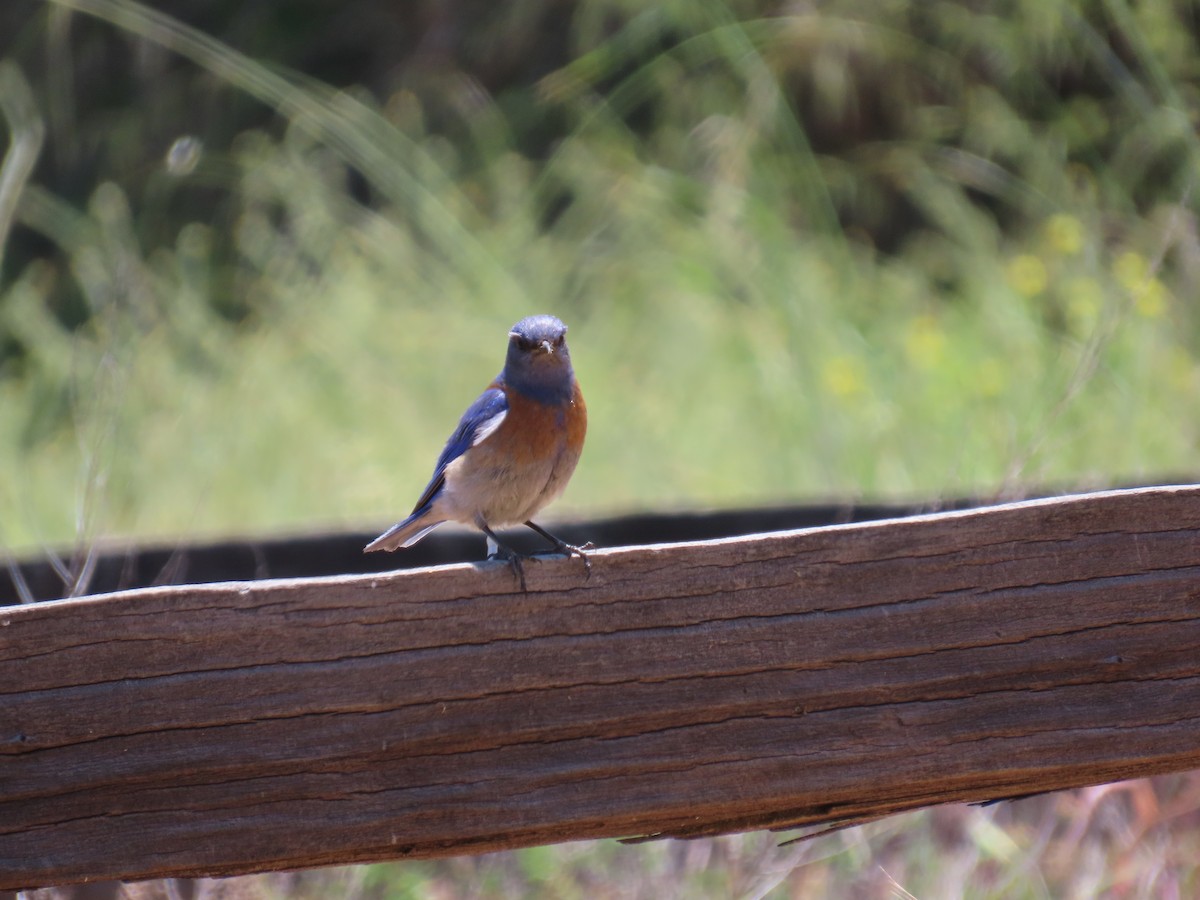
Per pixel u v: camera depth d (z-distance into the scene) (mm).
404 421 14414
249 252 18406
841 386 12867
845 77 18672
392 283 16812
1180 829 7816
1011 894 7441
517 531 8414
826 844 8312
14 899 5148
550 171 18438
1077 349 11406
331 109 17844
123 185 21406
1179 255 12672
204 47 17172
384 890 7980
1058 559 4363
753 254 15672
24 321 17781
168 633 4008
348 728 4086
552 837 4242
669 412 14477
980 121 16984
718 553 4266
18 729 3930
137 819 3986
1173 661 4383
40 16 21828
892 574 4324
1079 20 13758
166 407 14656
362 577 4105
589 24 20266
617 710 4219
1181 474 8938
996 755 4320
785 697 4277
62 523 12039
